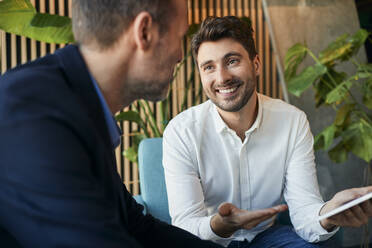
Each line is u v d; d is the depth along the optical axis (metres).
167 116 2.88
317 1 3.45
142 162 1.84
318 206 1.32
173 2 0.74
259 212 0.96
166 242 1.04
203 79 1.44
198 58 1.44
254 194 1.54
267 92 3.40
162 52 0.74
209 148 1.50
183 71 3.15
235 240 1.53
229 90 1.40
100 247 0.57
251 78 1.42
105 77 0.73
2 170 0.57
